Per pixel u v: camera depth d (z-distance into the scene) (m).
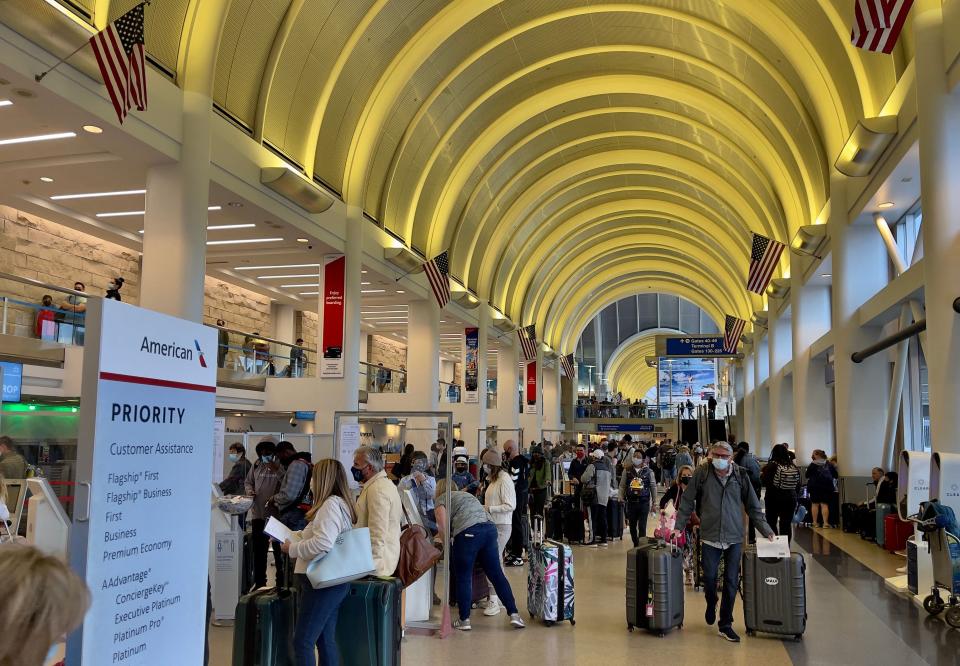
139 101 9.30
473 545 8.31
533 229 38.81
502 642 7.79
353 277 19.02
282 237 17.42
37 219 17.67
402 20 18.53
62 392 13.73
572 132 30.98
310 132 17.42
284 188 15.20
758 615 7.98
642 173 36.22
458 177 26.78
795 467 12.68
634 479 13.99
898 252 17.77
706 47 22.52
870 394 18.77
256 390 20.22
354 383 18.89
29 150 11.98
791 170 25.25
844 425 18.91
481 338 33.03
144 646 3.38
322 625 5.34
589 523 16.14
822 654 7.36
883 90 15.38
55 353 13.66
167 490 3.60
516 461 13.23
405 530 7.48
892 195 16.30
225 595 8.62
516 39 22.48
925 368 18.20
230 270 22.36
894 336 15.56
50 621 1.58
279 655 5.44
